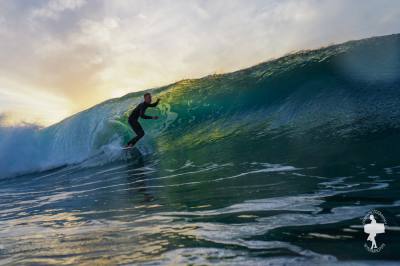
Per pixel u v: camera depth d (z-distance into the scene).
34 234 4.11
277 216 3.51
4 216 5.55
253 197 4.39
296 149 7.07
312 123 9.08
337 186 4.35
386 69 10.65
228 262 2.59
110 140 12.59
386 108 8.36
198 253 2.82
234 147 8.76
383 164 5.07
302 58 14.04
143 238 3.37
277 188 4.67
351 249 2.57
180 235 3.31
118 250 3.13
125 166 9.53
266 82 12.38
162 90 16.12
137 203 5.07
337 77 10.80
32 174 11.29
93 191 6.79
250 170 6.10
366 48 13.10
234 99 12.28
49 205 6.02
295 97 10.73
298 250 2.66
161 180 6.71
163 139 11.66
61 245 3.50
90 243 3.44
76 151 12.91
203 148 9.59
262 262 2.53
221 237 3.12
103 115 14.16
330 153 6.23
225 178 5.84
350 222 3.11
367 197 3.78
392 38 13.78
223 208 4.08
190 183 5.95
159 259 2.80
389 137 6.50
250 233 3.13
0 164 11.88
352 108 9.05
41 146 12.98
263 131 9.71
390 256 2.41
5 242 3.88
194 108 12.94
